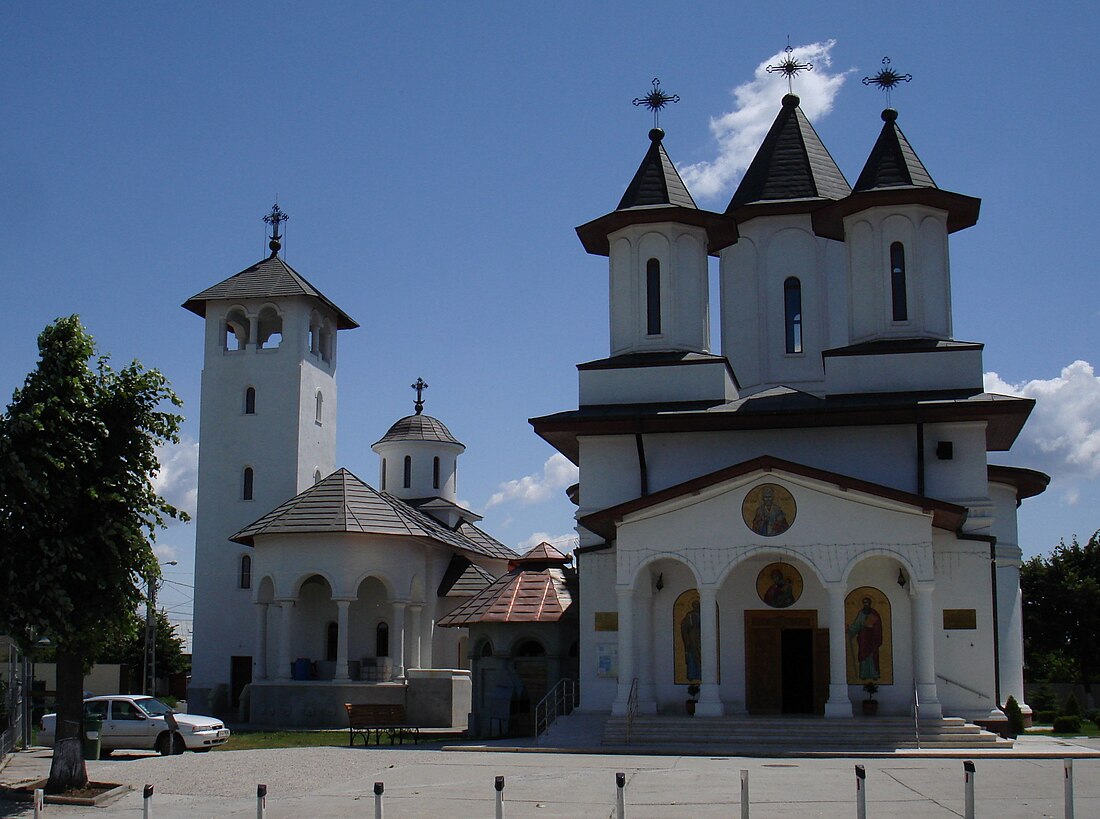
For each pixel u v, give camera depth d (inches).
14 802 845.8
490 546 2364.7
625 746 1147.3
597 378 1448.1
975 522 1289.4
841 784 862.5
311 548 1770.4
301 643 1879.9
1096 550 2415.1
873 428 1336.1
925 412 1299.2
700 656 1272.1
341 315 2342.5
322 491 1835.6
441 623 1625.2
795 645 1280.8
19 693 1393.9
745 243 1651.1
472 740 1428.4
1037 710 1846.7
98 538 880.3
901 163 1459.2
